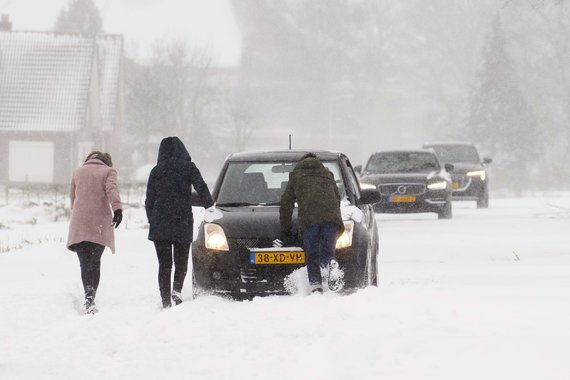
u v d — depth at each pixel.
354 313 22.72
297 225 29.09
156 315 25.77
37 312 28.23
